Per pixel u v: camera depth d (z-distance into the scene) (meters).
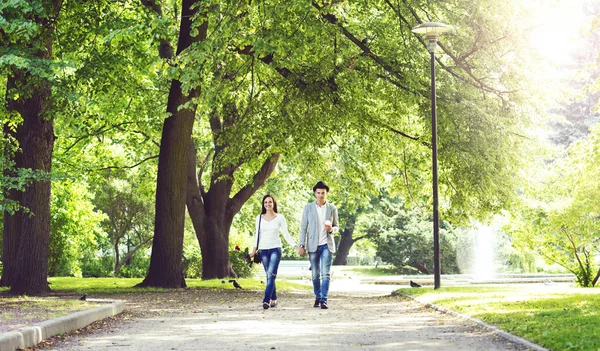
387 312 14.02
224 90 21.41
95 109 27.55
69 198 39.62
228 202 32.12
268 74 24.41
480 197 24.48
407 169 29.55
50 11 18.91
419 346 8.89
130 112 28.30
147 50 25.41
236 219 42.78
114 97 25.30
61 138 32.97
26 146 20.05
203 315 13.70
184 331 10.87
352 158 30.95
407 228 51.69
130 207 47.19
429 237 50.53
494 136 23.33
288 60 20.62
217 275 31.59
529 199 29.23
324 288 14.99
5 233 24.81
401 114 25.03
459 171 23.86
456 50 23.19
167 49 25.17
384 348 8.74
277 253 14.91
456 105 22.98
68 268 41.75
